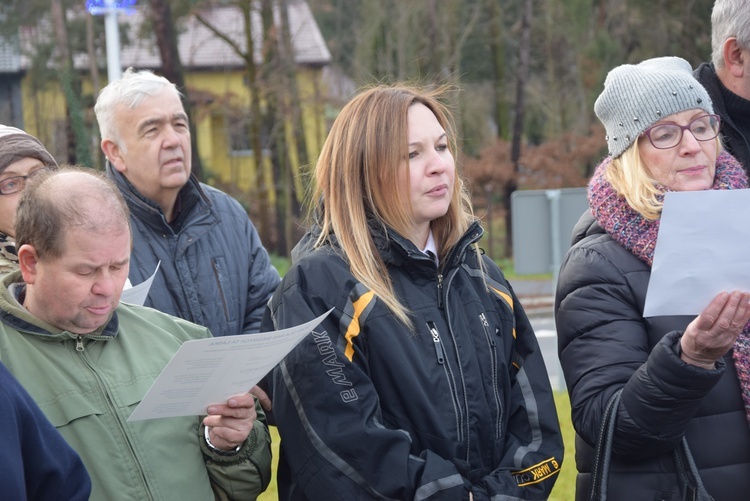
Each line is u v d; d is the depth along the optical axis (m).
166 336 3.34
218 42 35.81
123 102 4.62
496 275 3.67
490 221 34.44
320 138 29.70
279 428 3.30
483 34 38.22
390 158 3.36
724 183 3.59
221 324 4.59
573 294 3.58
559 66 36.38
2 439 2.41
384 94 3.48
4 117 37.53
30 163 3.85
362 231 3.36
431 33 33.59
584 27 33.84
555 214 9.49
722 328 3.03
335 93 31.61
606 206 3.63
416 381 3.20
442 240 3.58
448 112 3.67
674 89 3.56
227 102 30.33
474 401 3.29
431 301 3.36
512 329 3.56
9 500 2.38
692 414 3.22
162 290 4.50
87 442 3.00
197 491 3.19
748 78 3.83
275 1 29.45
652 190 3.50
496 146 34.56
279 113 28.89
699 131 3.58
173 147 4.60
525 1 36.06
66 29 30.20
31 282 3.01
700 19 32.06
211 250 4.69
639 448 3.31
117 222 2.98
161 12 25.03
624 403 3.28
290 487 3.33
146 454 3.09
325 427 3.16
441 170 3.40
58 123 33.78
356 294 3.26
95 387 3.07
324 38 39.72
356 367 3.19
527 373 3.54
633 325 3.47
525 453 3.36
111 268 2.99
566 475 6.96
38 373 3.03
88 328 3.05
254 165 32.16
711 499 3.27
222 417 3.12
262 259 4.91
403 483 3.06
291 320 3.26
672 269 3.05
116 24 15.03
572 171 33.28
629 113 3.60
